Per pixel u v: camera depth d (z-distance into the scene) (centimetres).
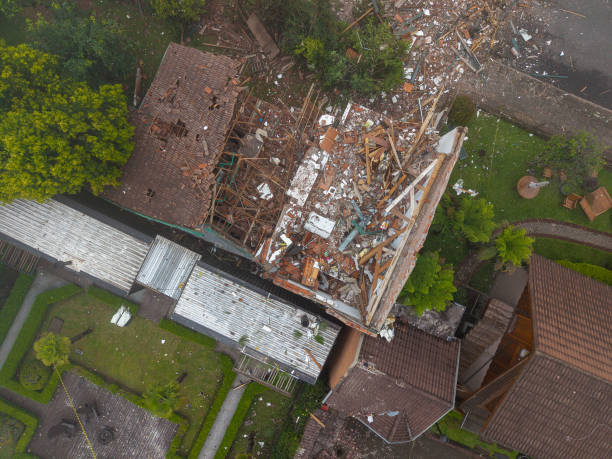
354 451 1547
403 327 1284
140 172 1273
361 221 1134
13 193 1135
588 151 1388
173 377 1612
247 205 1335
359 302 1130
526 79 1603
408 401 1207
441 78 1584
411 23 1587
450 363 1245
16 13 1560
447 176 1007
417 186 1073
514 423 1205
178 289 1394
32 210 1418
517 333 1406
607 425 1134
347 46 1509
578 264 1534
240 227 1345
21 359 1628
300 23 1415
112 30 1351
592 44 1605
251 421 1609
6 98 1118
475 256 1575
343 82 1491
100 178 1202
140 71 1566
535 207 1592
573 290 1262
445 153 1035
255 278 1420
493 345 1411
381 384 1186
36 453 1612
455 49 1585
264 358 1311
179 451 1612
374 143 1145
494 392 1262
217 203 1334
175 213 1253
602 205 1545
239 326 1318
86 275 1429
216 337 1321
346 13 1612
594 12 1602
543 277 1267
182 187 1241
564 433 1173
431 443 1577
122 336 1627
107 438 1612
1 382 1598
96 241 1415
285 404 1597
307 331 1300
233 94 1227
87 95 1111
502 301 1514
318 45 1386
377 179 1153
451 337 1309
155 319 1614
